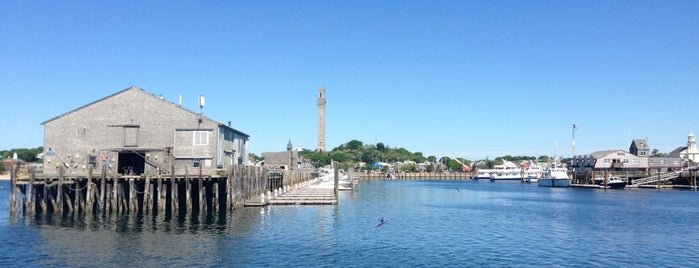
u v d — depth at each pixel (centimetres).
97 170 6144
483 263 3325
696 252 3719
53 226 4456
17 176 5194
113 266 3064
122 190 5475
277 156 13838
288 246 3731
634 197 9256
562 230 4769
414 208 6944
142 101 6259
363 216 5622
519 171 19875
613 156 14438
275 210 5741
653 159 14412
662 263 3369
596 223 5306
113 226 4472
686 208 6981
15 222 4666
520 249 3800
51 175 5231
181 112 6259
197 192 6288
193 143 6234
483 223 5262
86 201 5328
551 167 17362
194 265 3106
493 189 13062
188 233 4156
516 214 6225
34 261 3175
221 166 6469
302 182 10675
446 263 3312
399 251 3669
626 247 3900
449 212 6425
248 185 6209
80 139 6181
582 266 3266
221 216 5178
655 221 5478
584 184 13262
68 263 3133
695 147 17688
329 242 3931
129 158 6406
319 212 5653
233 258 3309
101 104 6241
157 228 4381
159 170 5700
